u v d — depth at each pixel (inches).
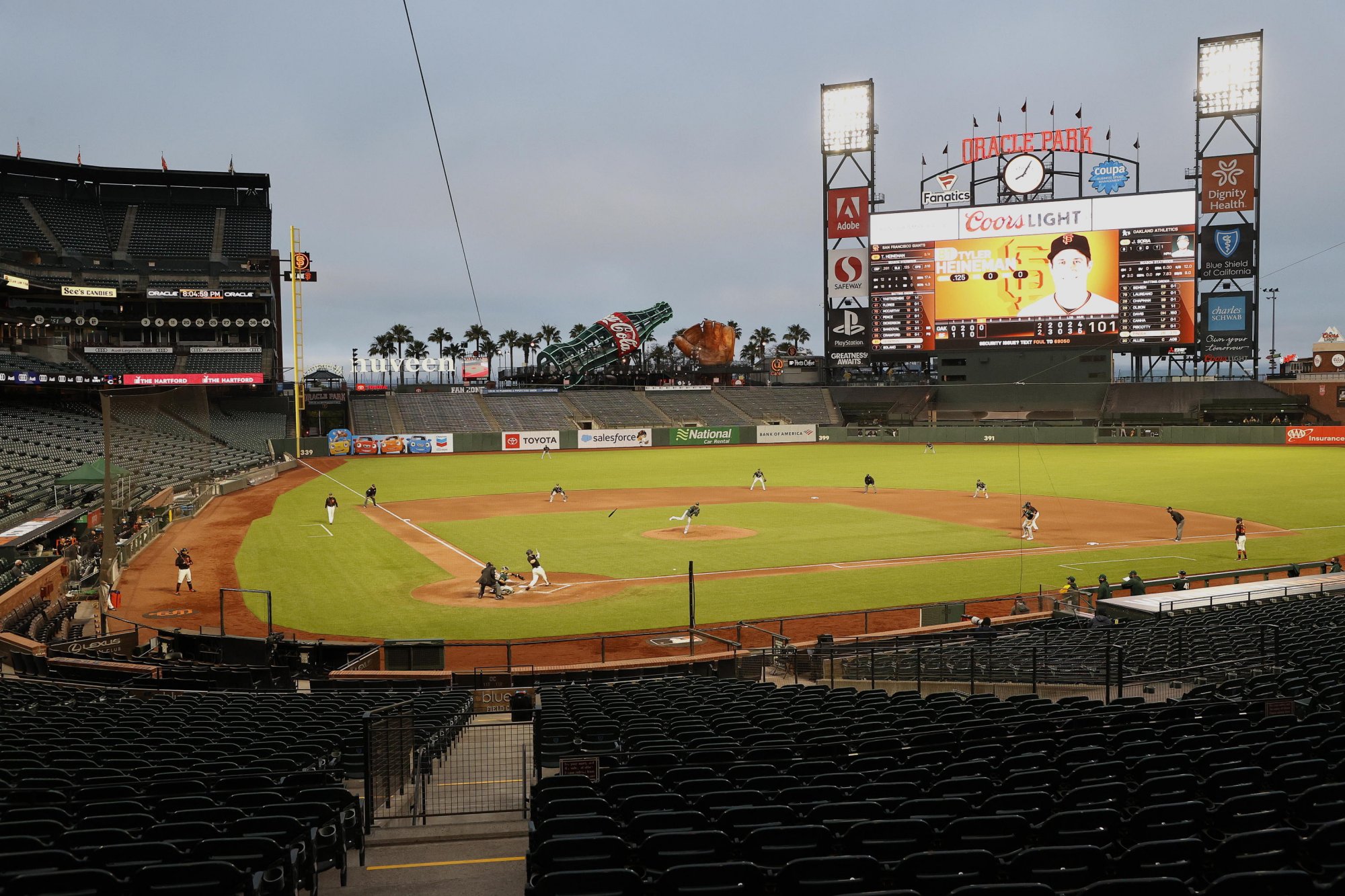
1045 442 4168.3
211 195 4394.7
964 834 354.0
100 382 3366.1
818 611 1310.3
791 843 344.8
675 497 2635.3
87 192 4222.4
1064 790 427.5
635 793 426.0
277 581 1546.5
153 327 4116.6
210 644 1058.7
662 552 1777.8
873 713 617.3
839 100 4116.6
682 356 7539.4
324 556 1772.9
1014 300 3961.6
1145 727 530.9
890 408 4852.4
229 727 625.9
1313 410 4040.4
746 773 462.6
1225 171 3730.3
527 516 2281.0
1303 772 409.1
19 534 1582.2
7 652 1063.0
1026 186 3993.6
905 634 1105.4
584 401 5004.9
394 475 3366.1
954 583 1486.2
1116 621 1101.7
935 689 900.6
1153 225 3774.6
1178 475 2898.6
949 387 4795.8
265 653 1024.9
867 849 346.6
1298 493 2453.2
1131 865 316.8
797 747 508.7
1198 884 324.2
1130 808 395.9
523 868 427.2
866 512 2283.5
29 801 431.2
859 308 4165.8
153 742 577.0
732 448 4407.0
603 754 533.6
